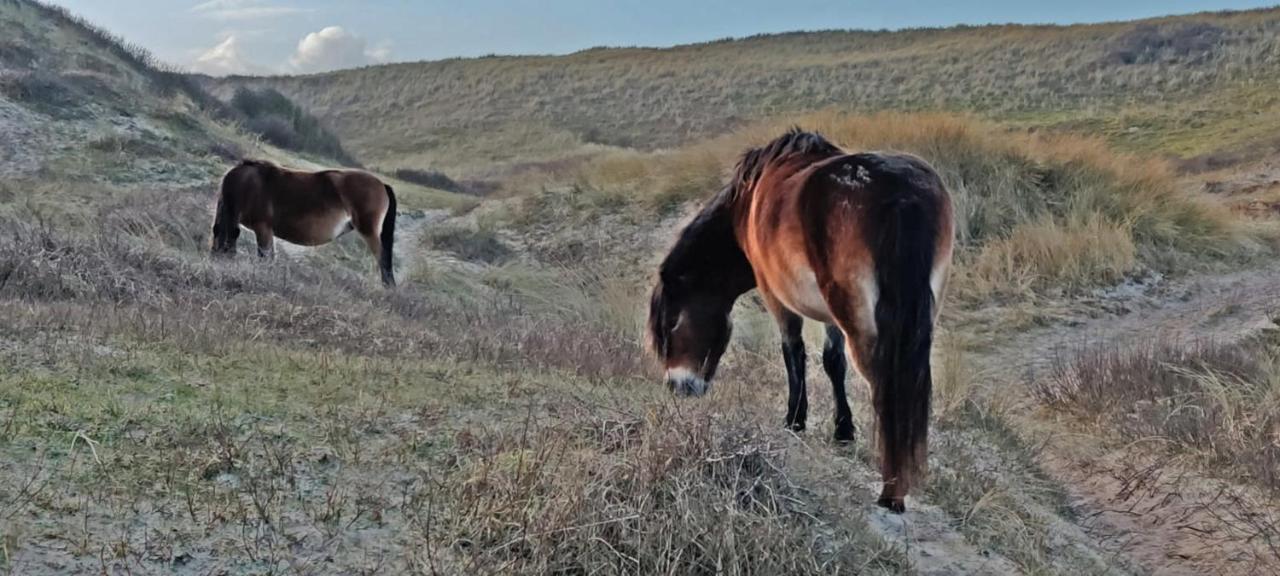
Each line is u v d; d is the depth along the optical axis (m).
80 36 24.52
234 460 3.95
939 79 41.91
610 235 15.23
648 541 3.48
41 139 17.06
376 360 5.92
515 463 3.96
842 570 3.70
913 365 3.93
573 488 3.67
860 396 6.77
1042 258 11.83
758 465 4.12
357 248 14.66
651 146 39.72
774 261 4.68
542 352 7.09
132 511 3.44
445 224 16.83
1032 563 4.23
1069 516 5.22
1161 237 12.91
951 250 4.25
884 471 4.05
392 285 11.70
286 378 5.18
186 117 20.53
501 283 13.41
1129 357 8.05
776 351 9.33
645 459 3.89
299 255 13.36
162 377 4.90
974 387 7.52
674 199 15.78
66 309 6.36
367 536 3.51
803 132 5.15
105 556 3.14
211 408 4.45
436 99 52.50
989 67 41.84
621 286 12.16
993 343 9.89
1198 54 36.88
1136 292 11.38
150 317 6.36
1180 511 5.19
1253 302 10.55
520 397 5.32
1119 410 6.86
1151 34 40.34
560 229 15.85
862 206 4.11
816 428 5.59
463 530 3.58
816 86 44.62
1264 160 23.03
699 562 3.50
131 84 22.03
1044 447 6.19
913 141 14.38
